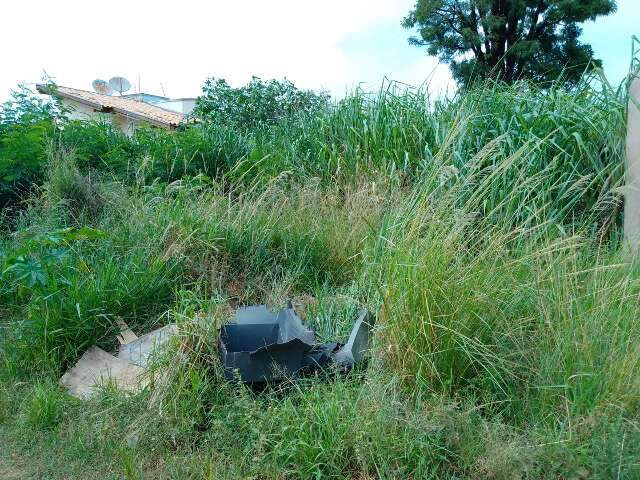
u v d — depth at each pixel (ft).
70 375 13.12
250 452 10.02
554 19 86.02
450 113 23.63
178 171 25.98
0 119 26.45
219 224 18.06
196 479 9.77
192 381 11.27
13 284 16.14
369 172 23.13
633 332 10.92
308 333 12.82
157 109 76.38
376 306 13.20
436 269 11.18
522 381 10.88
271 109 46.42
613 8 84.58
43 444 11.01
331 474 9.45
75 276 14.90
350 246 18.47
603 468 8.64
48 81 29.76
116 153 25.98
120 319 14.56
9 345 13.82
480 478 9.02
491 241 12.05
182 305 13.83
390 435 9.66
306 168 25.79
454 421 9.76
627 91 16.90
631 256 13.82
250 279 17.30
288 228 18.99
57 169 21.21
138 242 16.85
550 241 14.10
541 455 9.00
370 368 11.51
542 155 18.88
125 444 10.62
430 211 12.66
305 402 10.76
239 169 25.77
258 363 11.61
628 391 9.93
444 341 11.00
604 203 17.33
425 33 93.81
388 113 25.14
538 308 11.51
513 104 21.91
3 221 21.54
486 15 88.12
